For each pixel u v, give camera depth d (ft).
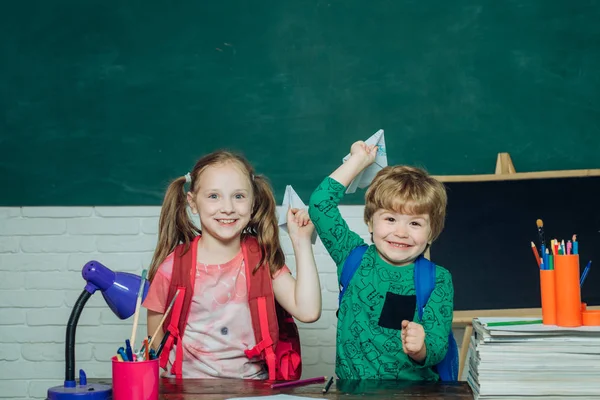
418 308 5.59
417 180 5.54
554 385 4.27
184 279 5.98
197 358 5.95
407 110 10.02
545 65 9.98
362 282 5.74
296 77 10.08
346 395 4.57
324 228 5.90
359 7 10.07
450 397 4.50
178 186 6.32
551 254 4.62
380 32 10.05
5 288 10.14
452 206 9.55
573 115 9.98
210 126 10.12
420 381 5.04
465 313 9.35
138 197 10.12
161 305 6.07
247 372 5.98
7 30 10.22
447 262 9.45
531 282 9.37
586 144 9.96
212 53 10.11
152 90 10.15
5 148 10.19
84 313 10.13
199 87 10.11
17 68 10.19
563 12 10.00
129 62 10.16
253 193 6.24
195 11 10.14
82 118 10.18
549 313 4.53
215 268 6.04
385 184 5.53
